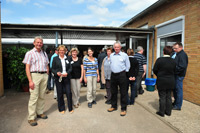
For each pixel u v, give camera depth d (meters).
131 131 2.84
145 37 7.22
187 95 4.59
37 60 3.03
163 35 5.85
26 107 4.07
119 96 5.36
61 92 3.61
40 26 5.52
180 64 3.59
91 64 4.05
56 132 2.79
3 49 5.98
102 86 6.26
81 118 3.40
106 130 2.87
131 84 4.26
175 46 3.72
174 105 3.92
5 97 5.04
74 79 3.97
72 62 3.90
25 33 7.26
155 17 6.39
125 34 7.78
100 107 4.12
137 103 4.50
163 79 3.32
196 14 4.20
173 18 5.24
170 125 3.02
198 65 4.16
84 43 10.22
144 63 4.82
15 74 5.62
